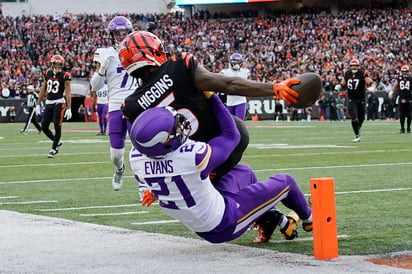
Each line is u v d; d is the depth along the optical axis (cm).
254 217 930
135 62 872
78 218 1307
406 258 889
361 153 2730
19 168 2377
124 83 1580
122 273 837
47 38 9025
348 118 7456
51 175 2138
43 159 2736
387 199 1475
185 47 9212
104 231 1141
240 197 917
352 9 9388
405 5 9150
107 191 1725
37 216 1312
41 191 1748
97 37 9150
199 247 995
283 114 7381
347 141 3531
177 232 1140
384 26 8800
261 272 816
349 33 8844
